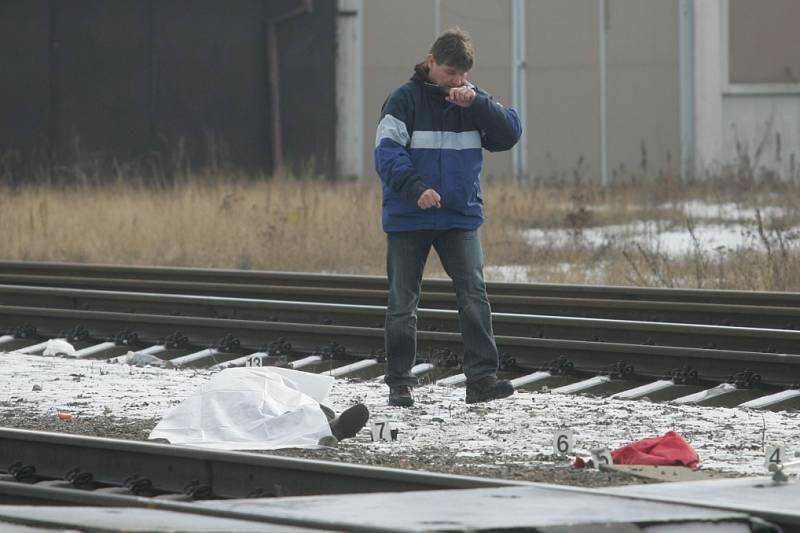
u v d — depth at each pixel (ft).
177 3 398.83
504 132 106.01
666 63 393.50
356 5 398.21
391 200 106.73
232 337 140.05
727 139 395.96
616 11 394.11
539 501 55.72
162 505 54.44
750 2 395.34
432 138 105.70
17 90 396.98
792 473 79.20
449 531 48.11
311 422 89.56
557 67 397.39
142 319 146.10
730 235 243.81
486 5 396.98
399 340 107.24
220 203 272.31
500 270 212.02
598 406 106.93
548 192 306.14
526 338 127.03
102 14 398.21
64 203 284.41
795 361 114.01
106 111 398.62
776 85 394.32
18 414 102.78
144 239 243.81
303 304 147.54
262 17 398.21
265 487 72.13
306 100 399.85
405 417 101.71
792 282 182.50
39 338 150.92
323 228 240.32
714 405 110.63
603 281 197.47
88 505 61.52
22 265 198.29
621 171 371.97
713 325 135.44
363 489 68.80
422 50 396.16
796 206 265.75
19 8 396.37
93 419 100.42
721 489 62.54
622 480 76.64
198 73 399.24
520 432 95.35
